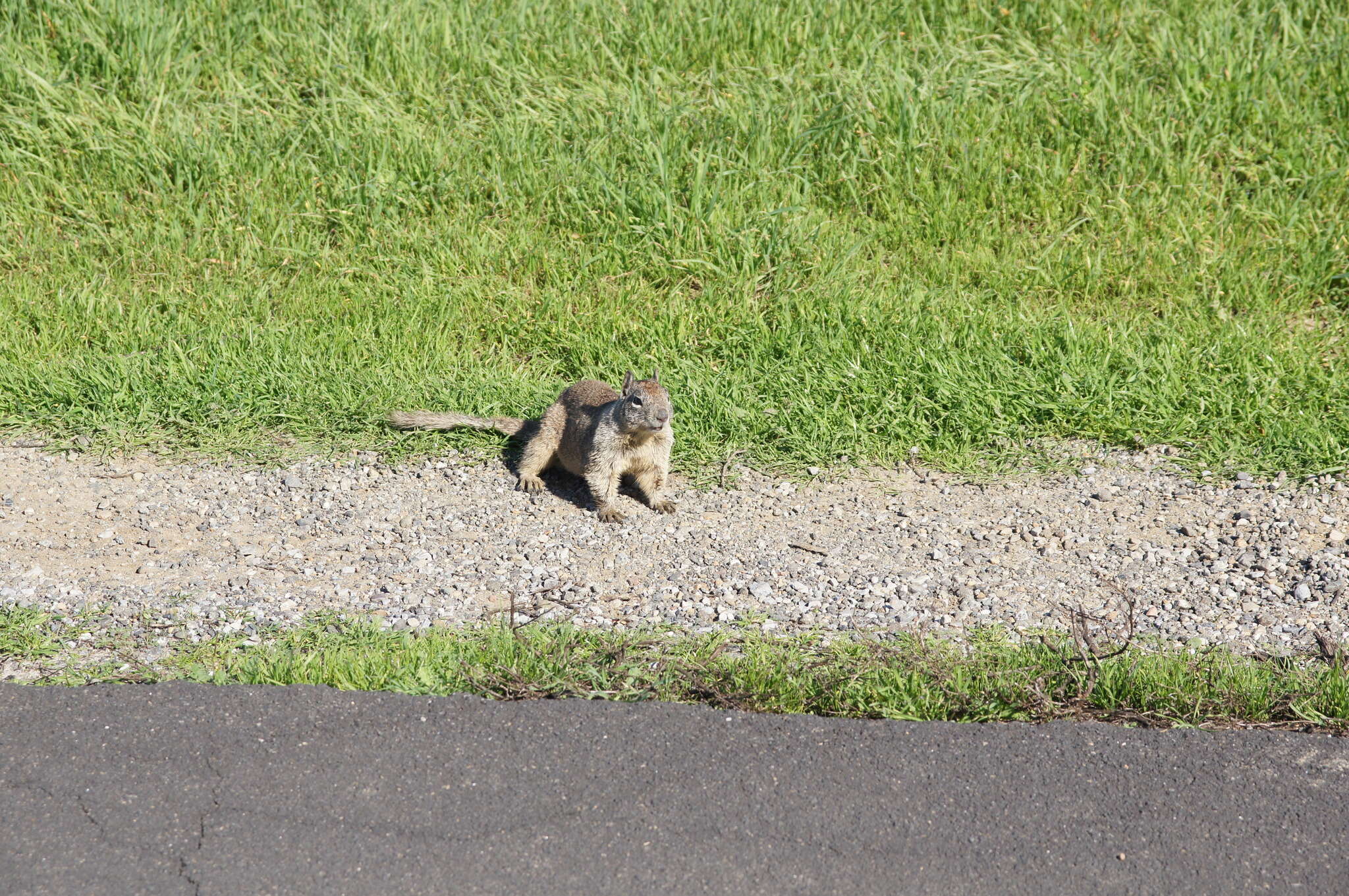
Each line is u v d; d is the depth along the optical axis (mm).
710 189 17734
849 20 21047
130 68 19594
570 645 9328
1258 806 7293
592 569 11328
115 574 11000
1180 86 19281
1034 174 18250
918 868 6770
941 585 10914
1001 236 17625
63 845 6844
